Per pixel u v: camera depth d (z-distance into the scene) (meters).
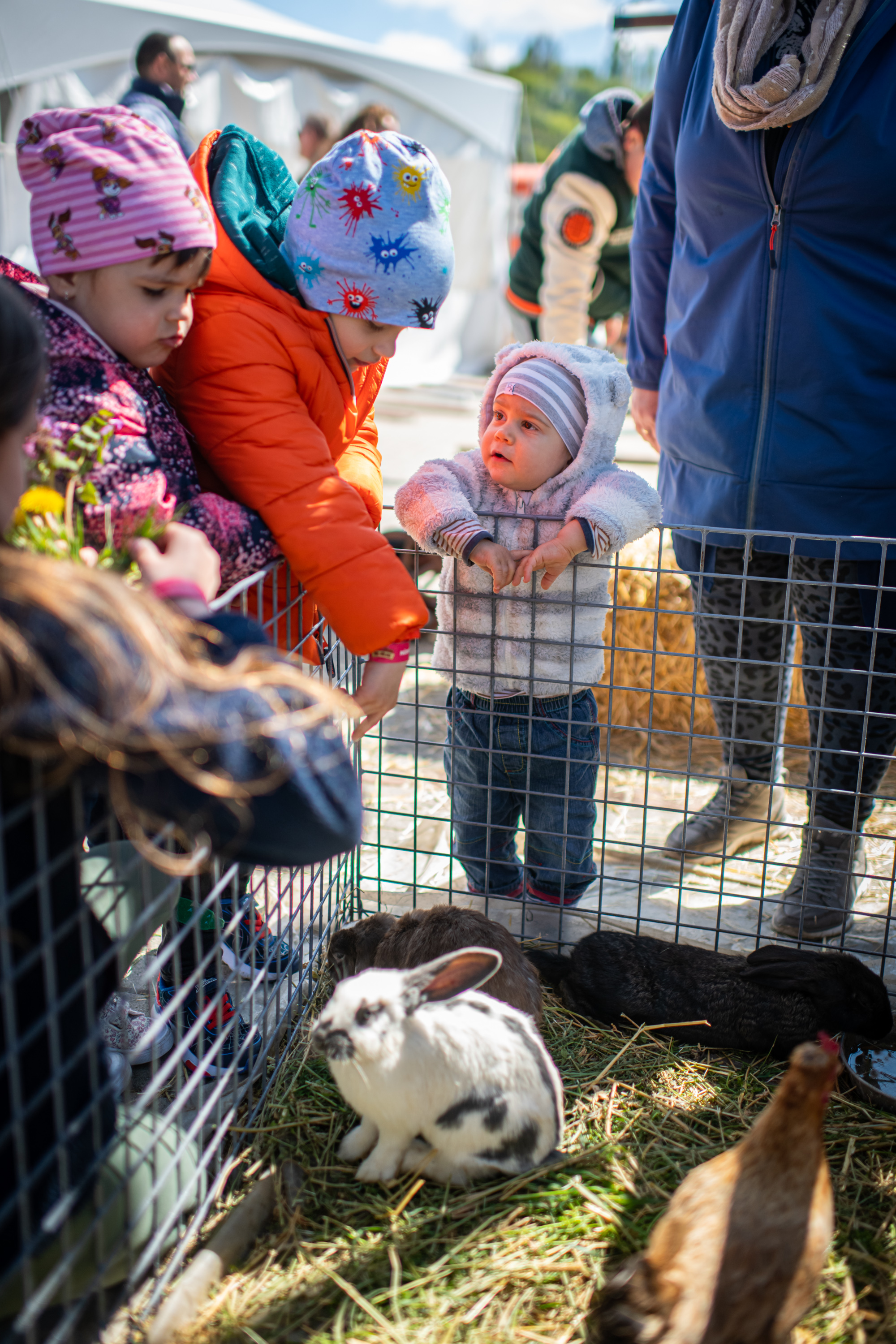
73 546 1.62
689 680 4.29
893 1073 2.46
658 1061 2.47
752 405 2.86
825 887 2.95
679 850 2.65
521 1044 2.05
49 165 1.89
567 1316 1.80
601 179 5.63
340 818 1.61
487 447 2.70
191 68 5.98
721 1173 1.68
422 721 4.43
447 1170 2.04
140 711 1.29
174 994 2.38
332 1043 1.89
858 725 2.93
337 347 2.31
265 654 1.52
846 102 2.58
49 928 1.40
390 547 2.18
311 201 2.21
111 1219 1.66
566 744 2.81
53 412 1.86
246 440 2.14
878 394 2.74
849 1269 1.90
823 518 2.84
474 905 3.09
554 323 6.04
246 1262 1.91
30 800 1.34
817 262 2.72
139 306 1.95
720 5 2.67
